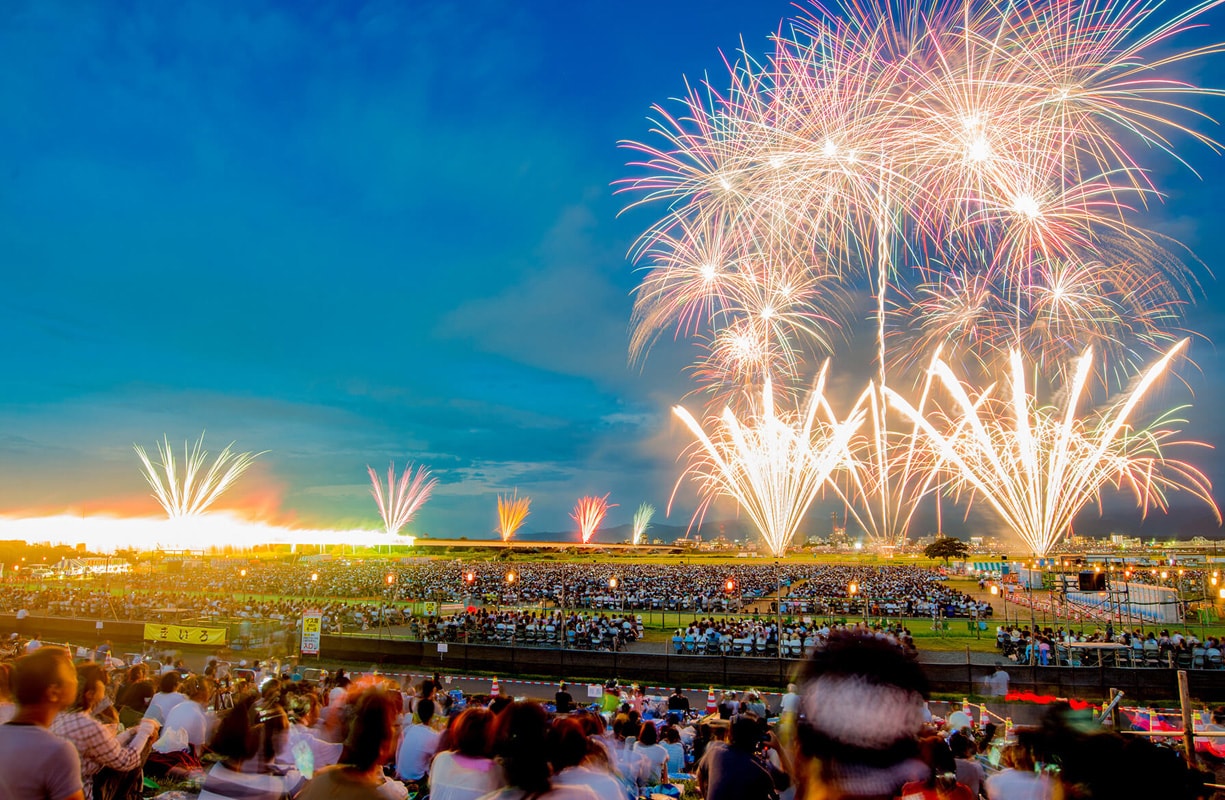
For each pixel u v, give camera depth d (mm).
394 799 4496
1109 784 2908
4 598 54250
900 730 2467
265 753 5711
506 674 32094
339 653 35406
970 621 44719
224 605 49031
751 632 34938
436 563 132500
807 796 2631
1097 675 26656
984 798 9203
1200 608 49750
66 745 4512
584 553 189125
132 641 38438
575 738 4938
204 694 11938
